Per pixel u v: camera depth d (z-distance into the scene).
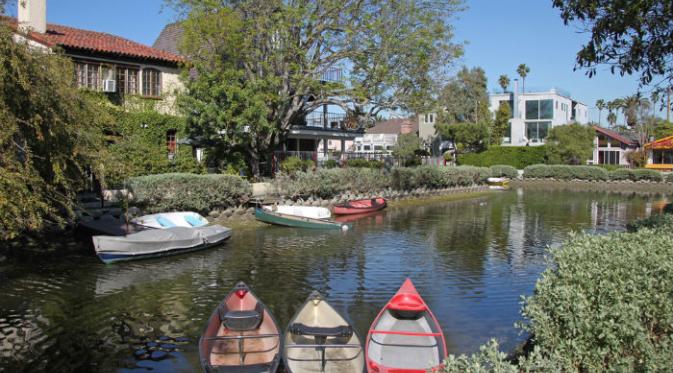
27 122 12.16
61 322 11.35
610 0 9.86
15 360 9.38
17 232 12.70
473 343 10.05
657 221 12.54
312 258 18.08
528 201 41.47
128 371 8.92
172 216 21.27
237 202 26.55
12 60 11.55
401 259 18.02
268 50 28.34
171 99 29.66
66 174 14.95
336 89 27.50
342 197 33.38
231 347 9.29
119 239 16.55
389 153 57.41
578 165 61.19
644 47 10.16
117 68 27.75
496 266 16.92
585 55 10.36
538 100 73.38
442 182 44.59
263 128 28.59
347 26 27.02
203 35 26.61
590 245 7.80
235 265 16.84
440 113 30.53
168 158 29.03
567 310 6.08
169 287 14.11
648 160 64.88
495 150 65.06
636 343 5.62
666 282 6.47
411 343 9.16
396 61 27.53
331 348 8.98
